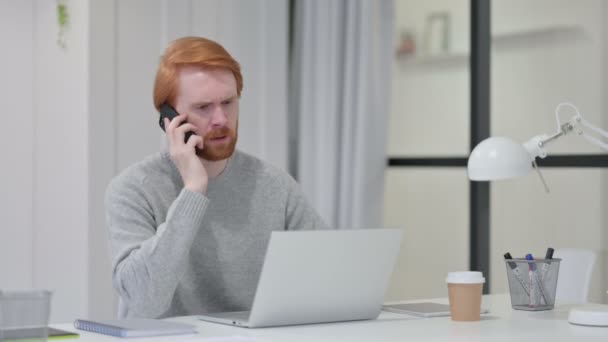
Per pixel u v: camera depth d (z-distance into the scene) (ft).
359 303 6.49
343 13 13.35
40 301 5.04
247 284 7.81
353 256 6.35
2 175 11.62
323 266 6.21
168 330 5.74
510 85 15.15
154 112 12.02
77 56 11.46
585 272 9.00
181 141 7.06
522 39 14.98
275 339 5.60
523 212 14.92
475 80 13.00
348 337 5.70
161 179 7.54
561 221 14.40
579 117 6.96
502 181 15.17
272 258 5.95
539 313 6.97
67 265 11.60
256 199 7.95
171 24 12.16
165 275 6.59
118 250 6.97
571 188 14.26
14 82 11.70
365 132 13.10
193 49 7.26
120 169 11.66
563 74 14.38
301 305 6.20
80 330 5.95
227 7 12.76
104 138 11.47
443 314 6.87
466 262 15.61
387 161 13.91
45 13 11.77
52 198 11.75
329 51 13.39
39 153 11.80
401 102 16.79
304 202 8.29
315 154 13.53
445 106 16.06
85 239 11.35
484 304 7.56
